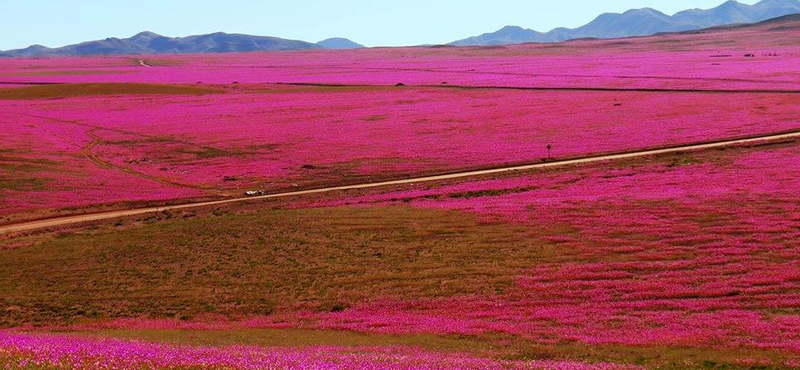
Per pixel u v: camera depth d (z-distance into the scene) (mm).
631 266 39219
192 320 36906
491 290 37781
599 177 65500
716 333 28875
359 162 81625
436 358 24578
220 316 37250
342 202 62531
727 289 34375
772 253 39125
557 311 33594
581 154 78125
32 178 74500
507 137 91438
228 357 22250
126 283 43406
